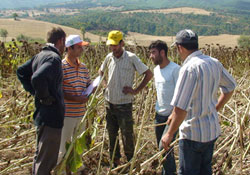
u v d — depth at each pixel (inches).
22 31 2488.9
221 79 116.9
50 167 125.2
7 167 155.7
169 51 339.3
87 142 136.1
